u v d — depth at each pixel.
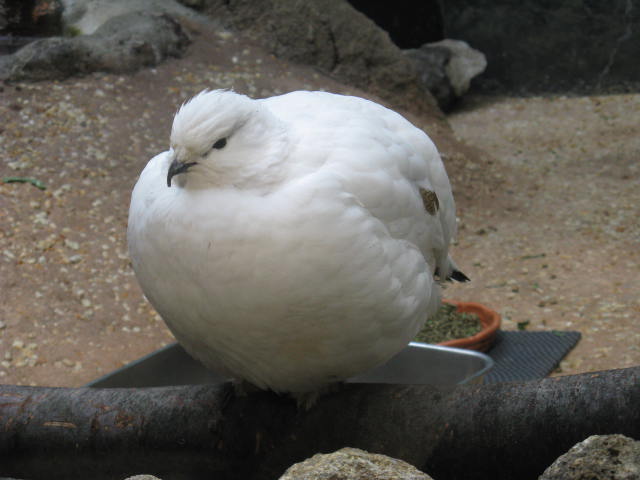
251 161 3.26
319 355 3.63
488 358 6.08
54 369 7.37
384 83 14.79
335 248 3.25
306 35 14.51
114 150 11.06
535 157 14.24
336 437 3.87
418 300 3.76
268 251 3.19
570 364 7.51
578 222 11.20
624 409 3.24
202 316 3.46
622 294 8.90
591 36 18.20
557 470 2.81
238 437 4.06
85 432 4.18
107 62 12.52
